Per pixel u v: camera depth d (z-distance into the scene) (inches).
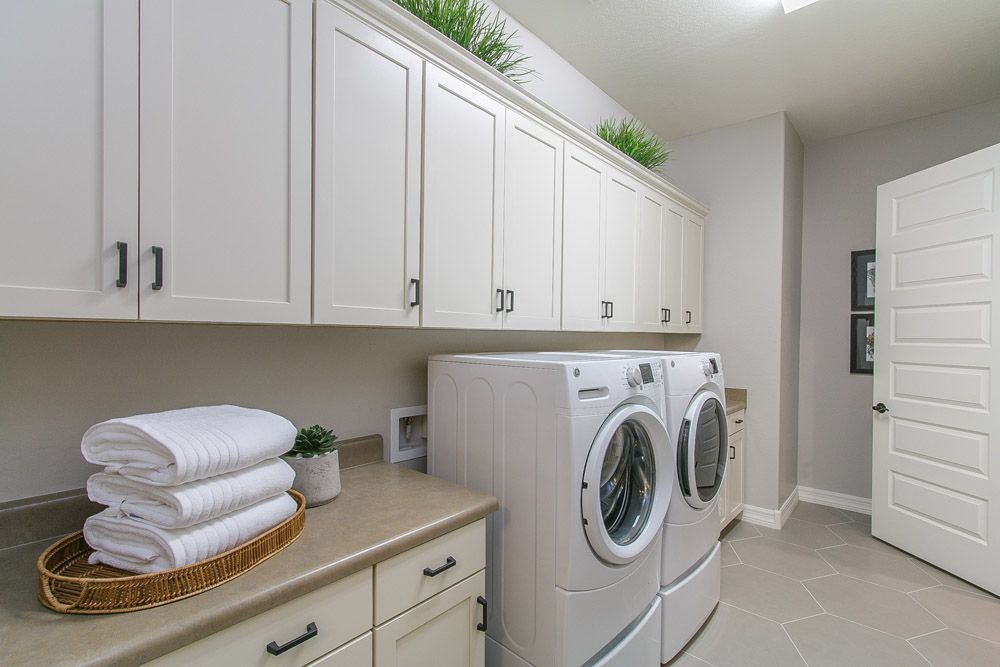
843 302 135.0
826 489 137.2
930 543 99.5
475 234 61.4
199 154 37.5
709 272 134.6
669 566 68.4
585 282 83.2
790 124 127.0
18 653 25.4
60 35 31.4
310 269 44.5
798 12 85.1
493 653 58.6
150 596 29.4
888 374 110.8
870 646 72.5
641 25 89.9
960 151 119.6
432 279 55.8
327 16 45.3
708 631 76.3
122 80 33.8
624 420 57.3
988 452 89.7
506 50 68.5
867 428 130.6
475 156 61.1
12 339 40.3
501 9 85.5
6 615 29.2
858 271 132.3
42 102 30.7
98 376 44.7
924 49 95.3
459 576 47.7
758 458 124.7
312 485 48.5
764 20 87.4
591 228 84.7
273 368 56.9
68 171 31.8
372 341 67.4
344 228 47.1
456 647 47.6
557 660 51.5
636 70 104.7
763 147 125.3
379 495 52.4
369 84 49.0
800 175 138.7
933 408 100.1
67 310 31.7
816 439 138.9
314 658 35.2
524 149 69.4
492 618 58.8
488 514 50.6
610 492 61.1
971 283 93.7
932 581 92.7
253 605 30.9
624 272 95.0
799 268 139.3
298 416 59.2
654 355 74.2
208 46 38.0
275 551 37.3
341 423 63.9
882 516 111.3
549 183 74.4
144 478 32.6
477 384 61.2
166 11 35.8
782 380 124.0
